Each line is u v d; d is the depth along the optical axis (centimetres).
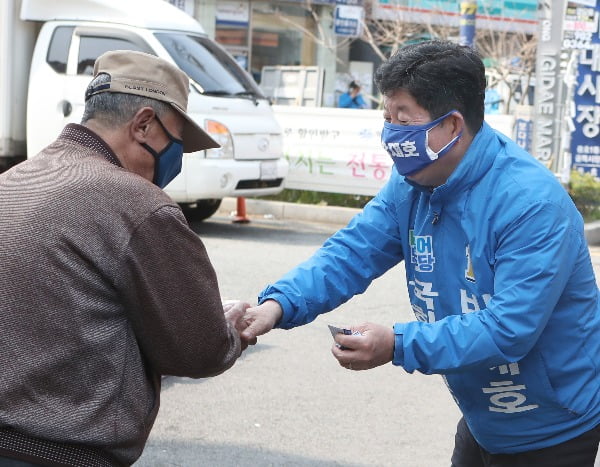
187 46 1033
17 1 1057
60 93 1028
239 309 266
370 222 289
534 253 242
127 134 227
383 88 250
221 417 507
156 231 214
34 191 214
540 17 1214
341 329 248
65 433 206
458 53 246
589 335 259
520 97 1922
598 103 1287
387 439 485
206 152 995
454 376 269
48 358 205
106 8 1030
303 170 1238
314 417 512
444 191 253
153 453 455
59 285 206
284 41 2231
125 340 216
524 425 263
